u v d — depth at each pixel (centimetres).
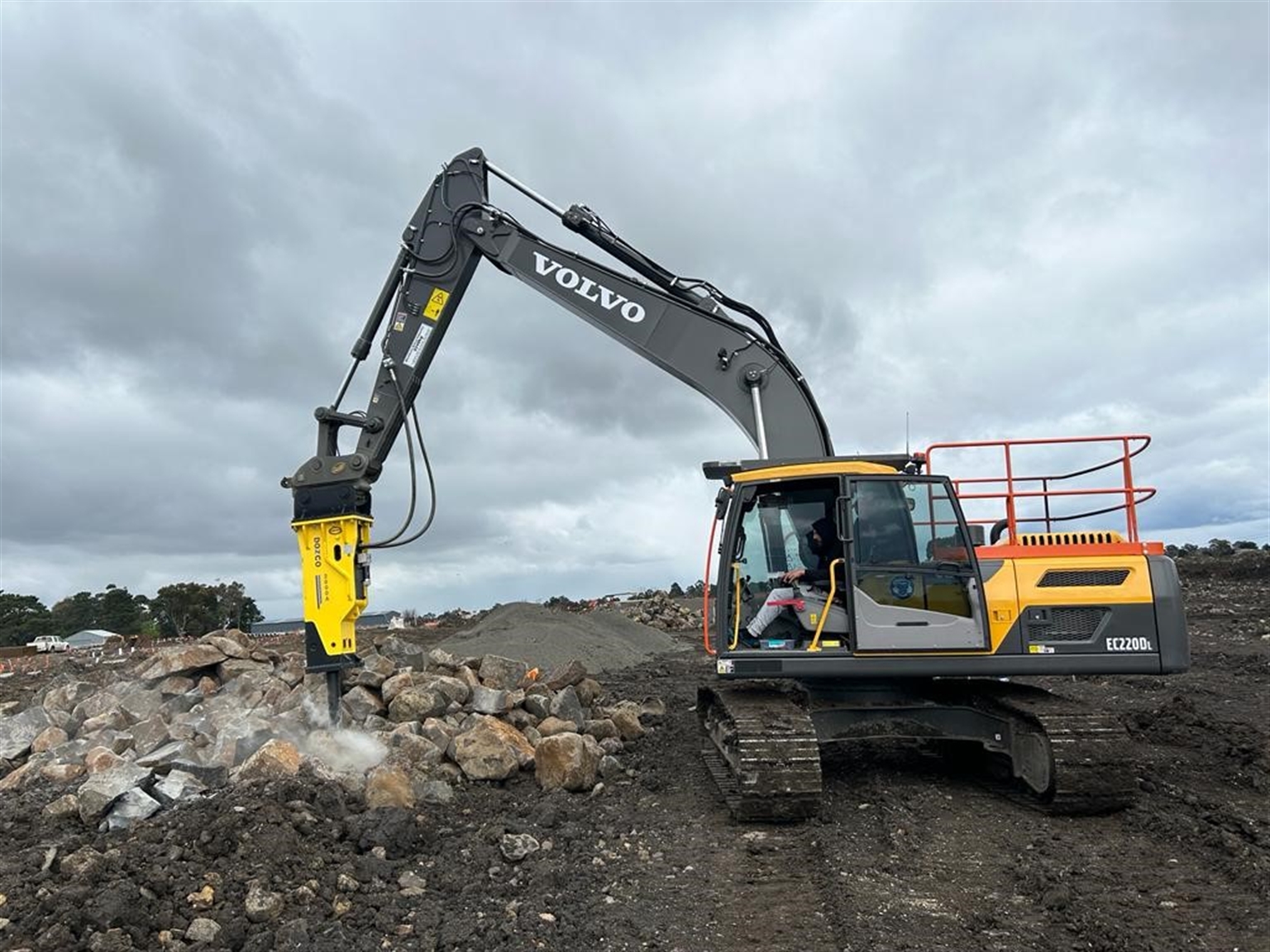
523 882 553
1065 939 462
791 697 750
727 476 789
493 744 775
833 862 575
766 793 649
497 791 752
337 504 766
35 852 520
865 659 708
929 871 561
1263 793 732
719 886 550
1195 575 2850
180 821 548
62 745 777
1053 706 708
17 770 736
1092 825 653
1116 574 712
